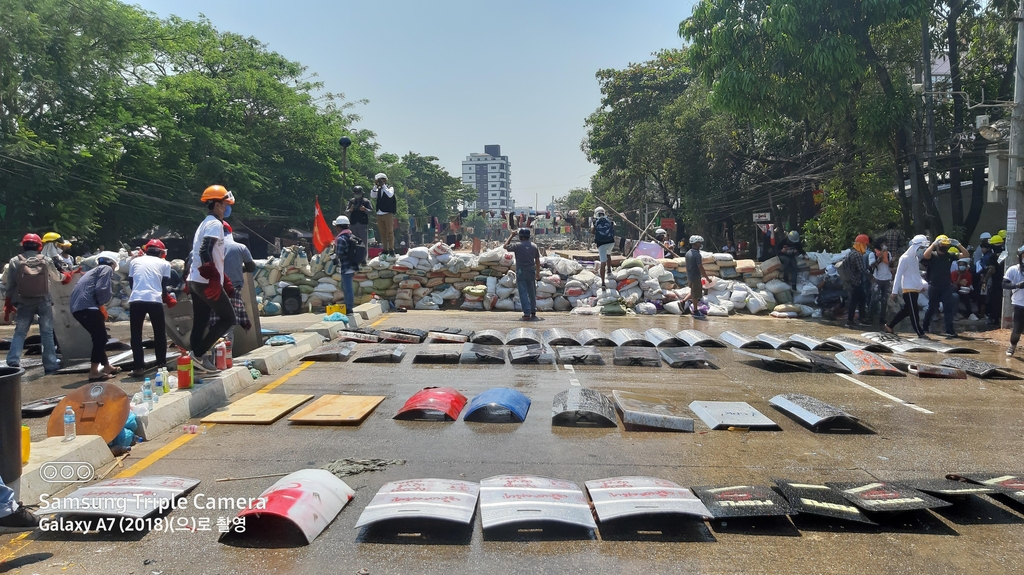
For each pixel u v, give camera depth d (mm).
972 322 12688
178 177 29453
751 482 4480
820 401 6195
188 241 32156
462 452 5027
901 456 5047
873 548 3578
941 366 8125
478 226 103562
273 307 13961
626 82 37375
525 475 4395
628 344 9305
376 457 4895
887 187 15844
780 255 14328
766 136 25047
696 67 16312
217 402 6328
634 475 4586
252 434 5438
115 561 3408
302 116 37219
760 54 14859
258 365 7613
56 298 8547
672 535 3713
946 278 10852
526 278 12328
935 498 3986
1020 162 11273
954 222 17312
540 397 6688
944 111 17312
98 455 4629
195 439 5293
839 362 8258
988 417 6141
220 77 35125
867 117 14625
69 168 23062
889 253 12727
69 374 7809
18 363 7742
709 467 4758
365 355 8406
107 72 25781
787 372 8008
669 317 12938
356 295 14344
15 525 3488
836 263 13289
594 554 3492
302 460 4832
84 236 23891
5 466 3734
